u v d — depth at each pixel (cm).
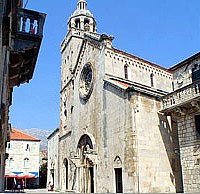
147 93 2914
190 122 2514
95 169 3294
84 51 4134
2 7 841
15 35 1402
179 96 2623
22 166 6856
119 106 3014
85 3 5297
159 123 2930
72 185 4022
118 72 3544
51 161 5878
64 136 4725
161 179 2759
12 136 6950
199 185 2338
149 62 3944
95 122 3519
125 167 2767
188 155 2484
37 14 1459
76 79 4391
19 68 1644
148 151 2766
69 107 4647
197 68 2647
